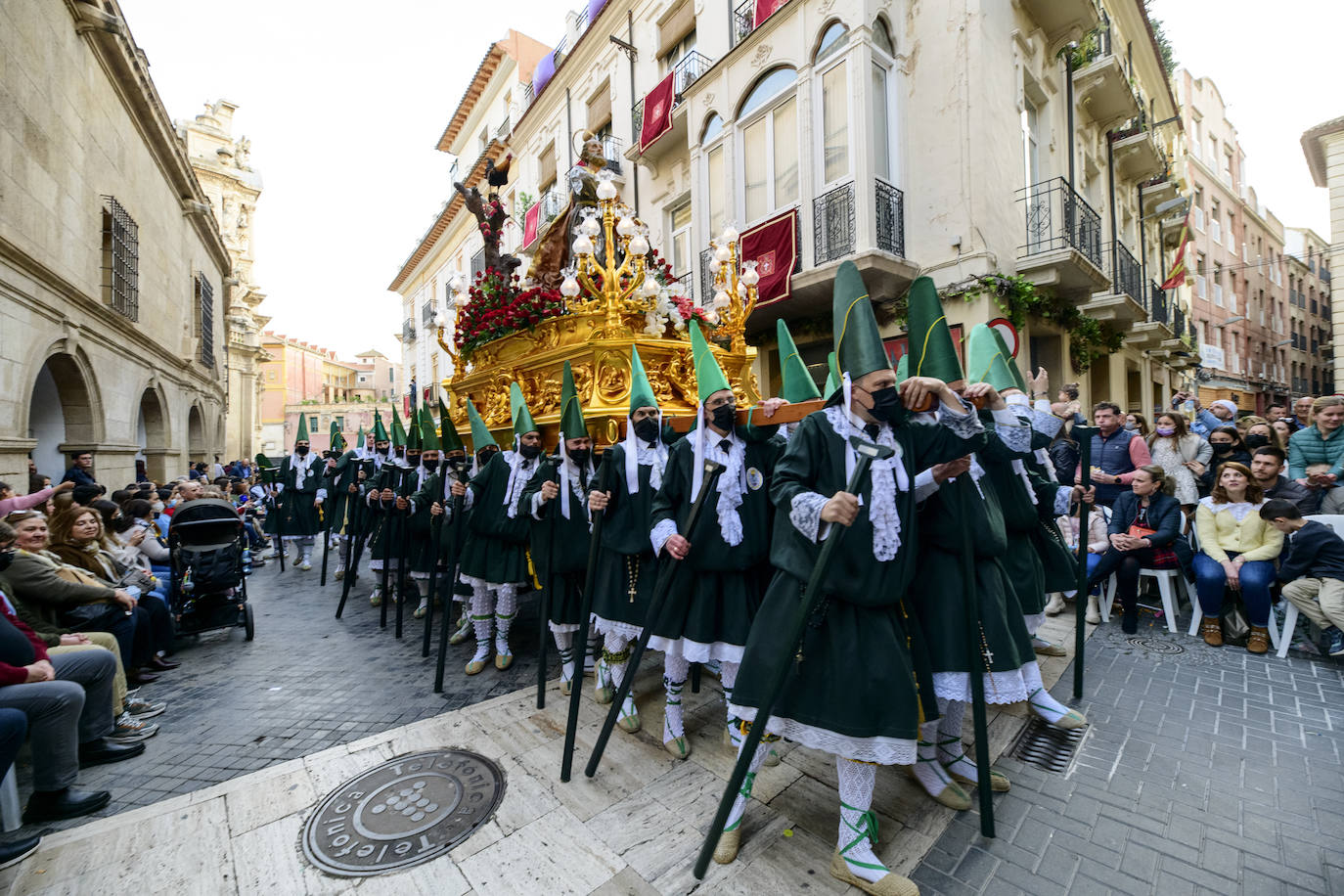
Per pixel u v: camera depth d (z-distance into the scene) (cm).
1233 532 436
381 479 632
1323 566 393
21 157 627
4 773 242
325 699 390
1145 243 1558
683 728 309
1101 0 1141
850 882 207
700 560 277
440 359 2542
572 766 291
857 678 197
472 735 324
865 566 197
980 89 802
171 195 1257
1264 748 286
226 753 322
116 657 336
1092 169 1180
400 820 252
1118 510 482
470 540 445
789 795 263
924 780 257
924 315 228
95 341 821
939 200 834
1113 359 1230
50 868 226
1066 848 223
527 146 1914
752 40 938
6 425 596
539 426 484
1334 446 489
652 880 213
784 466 221
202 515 511
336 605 662
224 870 225
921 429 225
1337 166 1504
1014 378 305
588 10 1480
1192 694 348
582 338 462
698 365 286
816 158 864
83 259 780
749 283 561
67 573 370
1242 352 2336
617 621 332
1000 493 312
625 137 1402
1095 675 380
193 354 1419
